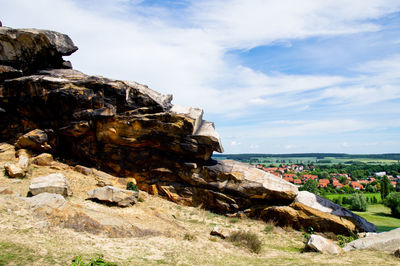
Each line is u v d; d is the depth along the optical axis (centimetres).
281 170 15775
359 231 2456
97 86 2864
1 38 2903
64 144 3036
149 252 1470
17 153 2827
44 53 3100
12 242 1201
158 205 2606
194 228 2206
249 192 2719
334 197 7769
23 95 2903
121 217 1878
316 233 2481
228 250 1769
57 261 1133
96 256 1245
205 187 2891
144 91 2975
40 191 1936
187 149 2861
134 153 3016
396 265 1491
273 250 1969
